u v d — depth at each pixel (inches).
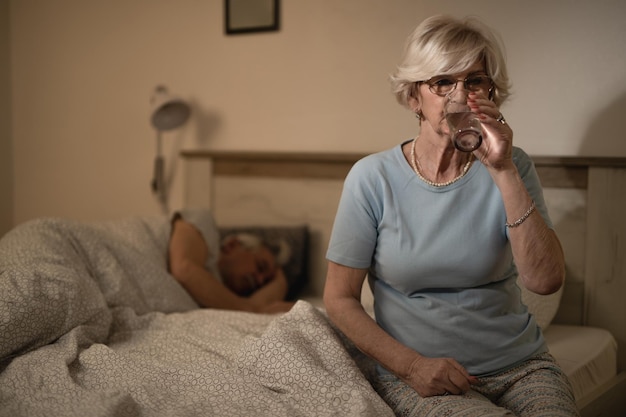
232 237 115.9
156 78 138.6
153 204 141.3
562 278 56.7
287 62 123.7
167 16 136.3
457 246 58.6
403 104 64.1
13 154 156.5
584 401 75.5
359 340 60.8
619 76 95.0
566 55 98.3
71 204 150.9
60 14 148.3
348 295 63.2
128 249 90.9
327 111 120.1
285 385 60.4
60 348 68.7
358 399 56.0
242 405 58.1
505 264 60.2
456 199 59.6
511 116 102.5
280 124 125.3
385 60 113.7
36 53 151.8
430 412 54.5
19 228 84.5
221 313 84.1
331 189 118.0
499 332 60.0
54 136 151.5
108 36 143.4
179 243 100.3
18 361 65.1
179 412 55.6
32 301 68.1
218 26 130.9
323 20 119.4
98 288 79.4
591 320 97.7
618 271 95.4
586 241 97.5
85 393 58.9
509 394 58.4
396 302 62.3
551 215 99.6
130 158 143.2
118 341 78.0
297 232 117.3
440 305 60.1
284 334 63.4
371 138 116.0
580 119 97.9
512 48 101.8
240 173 127.5
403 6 111.3
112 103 144.2
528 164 61.3
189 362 68.5
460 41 57.2
